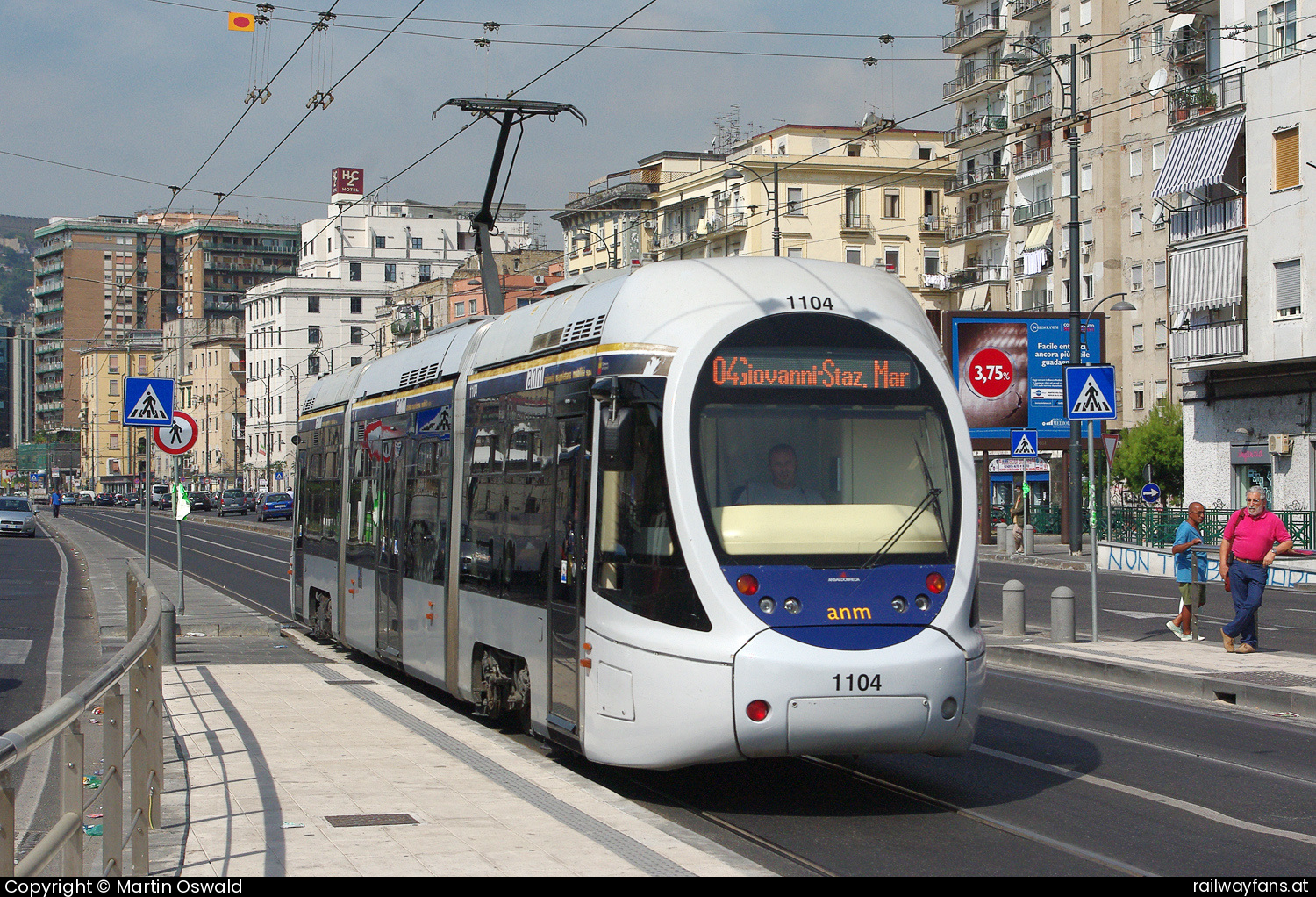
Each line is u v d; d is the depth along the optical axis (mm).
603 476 8930
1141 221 59969
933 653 8211
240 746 9820
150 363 159625
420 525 13289
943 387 8961
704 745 8055
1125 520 44906
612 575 8703
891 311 9117
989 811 8742
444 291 103375
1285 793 9273
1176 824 8375
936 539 8547
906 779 9797
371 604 15141
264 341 125562
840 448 8609
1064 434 41781
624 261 92688
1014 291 71125
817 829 8242
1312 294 37906
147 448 20734
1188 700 13758
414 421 13805
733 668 7973
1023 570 36344
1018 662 16891
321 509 18141
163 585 27953
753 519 8297
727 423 8469
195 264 178875
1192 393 43844
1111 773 9977
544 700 9719
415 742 10047
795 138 84375
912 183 84625
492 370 11555
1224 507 42125
